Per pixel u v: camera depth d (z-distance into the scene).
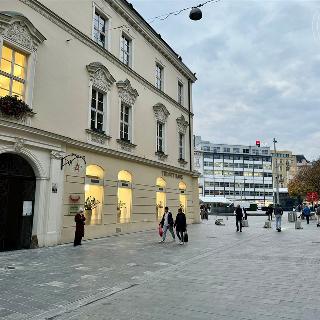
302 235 18.97
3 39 12.36
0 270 9.03
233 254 11.95
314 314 5.51
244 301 6.25
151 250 12.91
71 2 16.20
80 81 16.33
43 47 14.24
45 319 5.39
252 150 115.25
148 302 6.26
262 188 113.56
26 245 13.06
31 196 13.52
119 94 19.36
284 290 7.01
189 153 29.02
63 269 9.22
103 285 7.53
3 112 12.09
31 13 13.80
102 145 17.66
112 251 12.59
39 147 13.55
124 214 19.38
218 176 109.38
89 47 17.14
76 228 14.16
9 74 12.77
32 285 7.48
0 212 12.58
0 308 5.89
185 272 8.92
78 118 16.03
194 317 5.40
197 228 24.12
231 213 52.00
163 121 24.53
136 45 21.88
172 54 26.38
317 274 8.53
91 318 5.43
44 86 14.14
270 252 12.37
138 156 20.62
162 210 23.81
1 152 12.05
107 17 18.97
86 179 16.31
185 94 29.50
